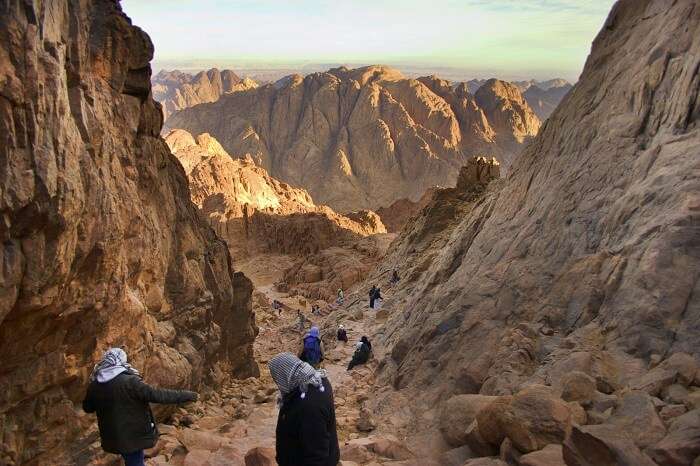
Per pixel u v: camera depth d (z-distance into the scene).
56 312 7.99
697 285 8.55
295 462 5.28
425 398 11.64
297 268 60.16
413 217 45.19
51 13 7.61
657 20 14.79
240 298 19.52
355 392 14.94
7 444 7.80
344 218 85.06
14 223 6.87
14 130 6.70
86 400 6.46
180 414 12.43
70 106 8.55
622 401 6.97
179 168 15.75
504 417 7.02
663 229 9.50
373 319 27.33
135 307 10.55
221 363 17.53
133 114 11.38
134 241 11.03
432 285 19.28
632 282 9.32
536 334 10.34
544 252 12.65
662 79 12.87
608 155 13.05
